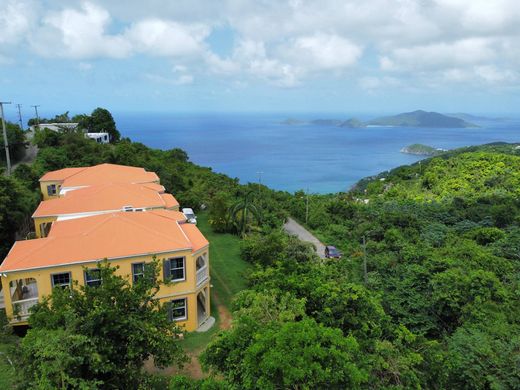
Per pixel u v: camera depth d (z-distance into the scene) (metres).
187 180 52.28
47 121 79.06
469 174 71.44
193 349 19.27
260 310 12.77
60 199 28.12
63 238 19.98
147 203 28.02
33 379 10.94
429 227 46.78
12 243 25.67
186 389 11.30
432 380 14.06
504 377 14.38
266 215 45.06
